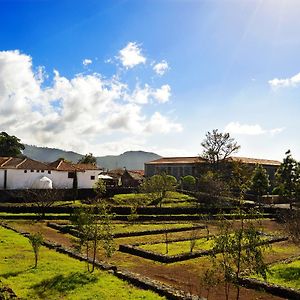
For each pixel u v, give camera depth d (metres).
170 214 57.28
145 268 26.67
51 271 21.36
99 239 24.36
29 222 46.84
